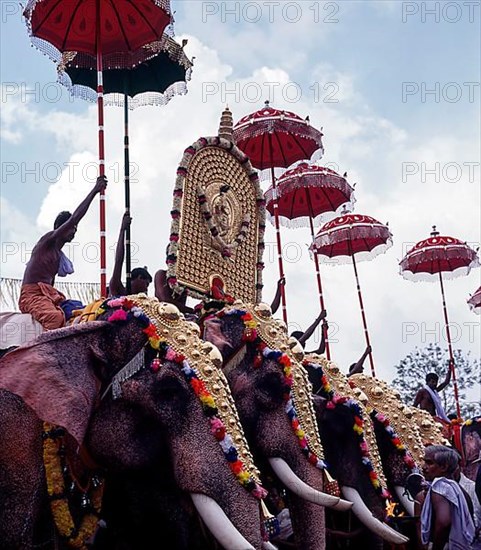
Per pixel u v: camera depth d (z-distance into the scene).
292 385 6.06
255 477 4.80
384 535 6.64
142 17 6.85
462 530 5.69
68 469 5.02
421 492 6.75
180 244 6.57
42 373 4.65
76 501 5.19
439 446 6.03
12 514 4.77
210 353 5.07
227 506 4.67
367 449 6.92
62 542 5.09
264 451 5.86
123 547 5.26
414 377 24.05
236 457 4.75
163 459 4.89
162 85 8.00
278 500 6.74
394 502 7.50
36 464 4.89
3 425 4.83
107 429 4.84
